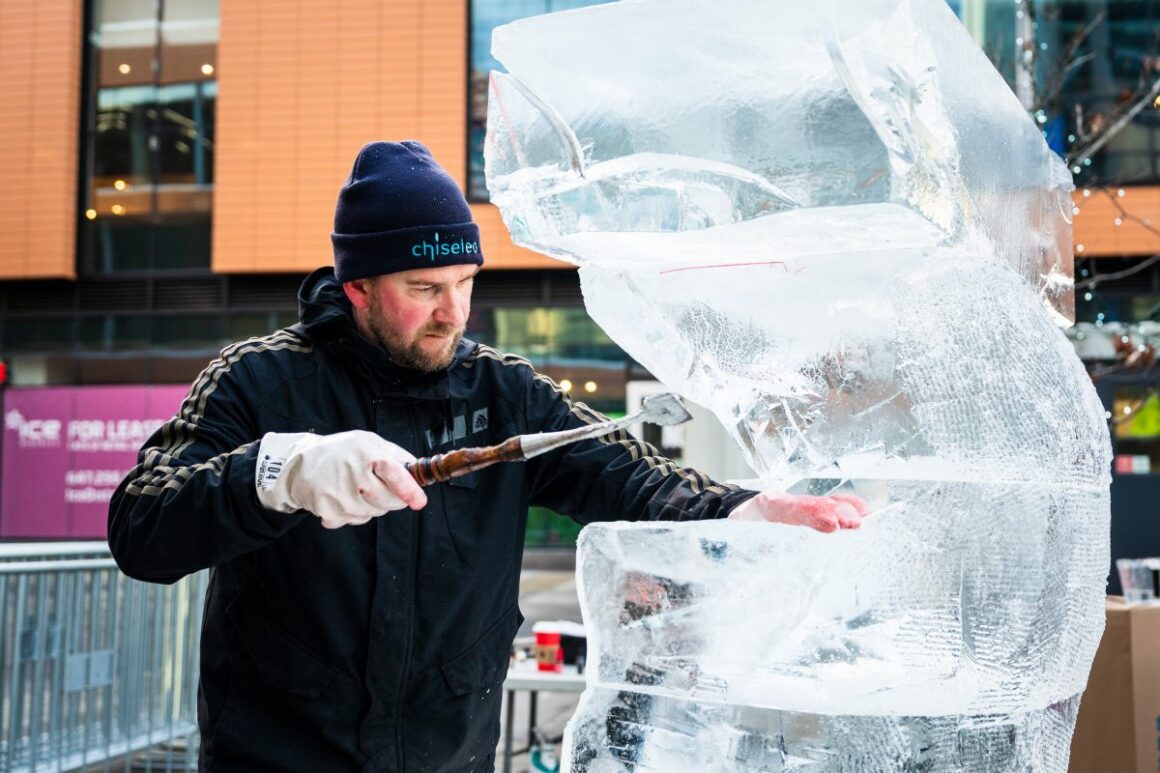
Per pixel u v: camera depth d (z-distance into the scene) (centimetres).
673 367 129
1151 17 966
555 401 170
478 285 1339
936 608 110
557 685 356
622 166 109
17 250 1373
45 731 375
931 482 111
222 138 1321
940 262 115
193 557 129
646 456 161
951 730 111
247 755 149
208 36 1371
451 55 1279
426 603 152
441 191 150
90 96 1391
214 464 134
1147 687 218
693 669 116
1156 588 363
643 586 119
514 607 167
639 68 108
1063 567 116
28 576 373
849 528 111
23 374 1402
